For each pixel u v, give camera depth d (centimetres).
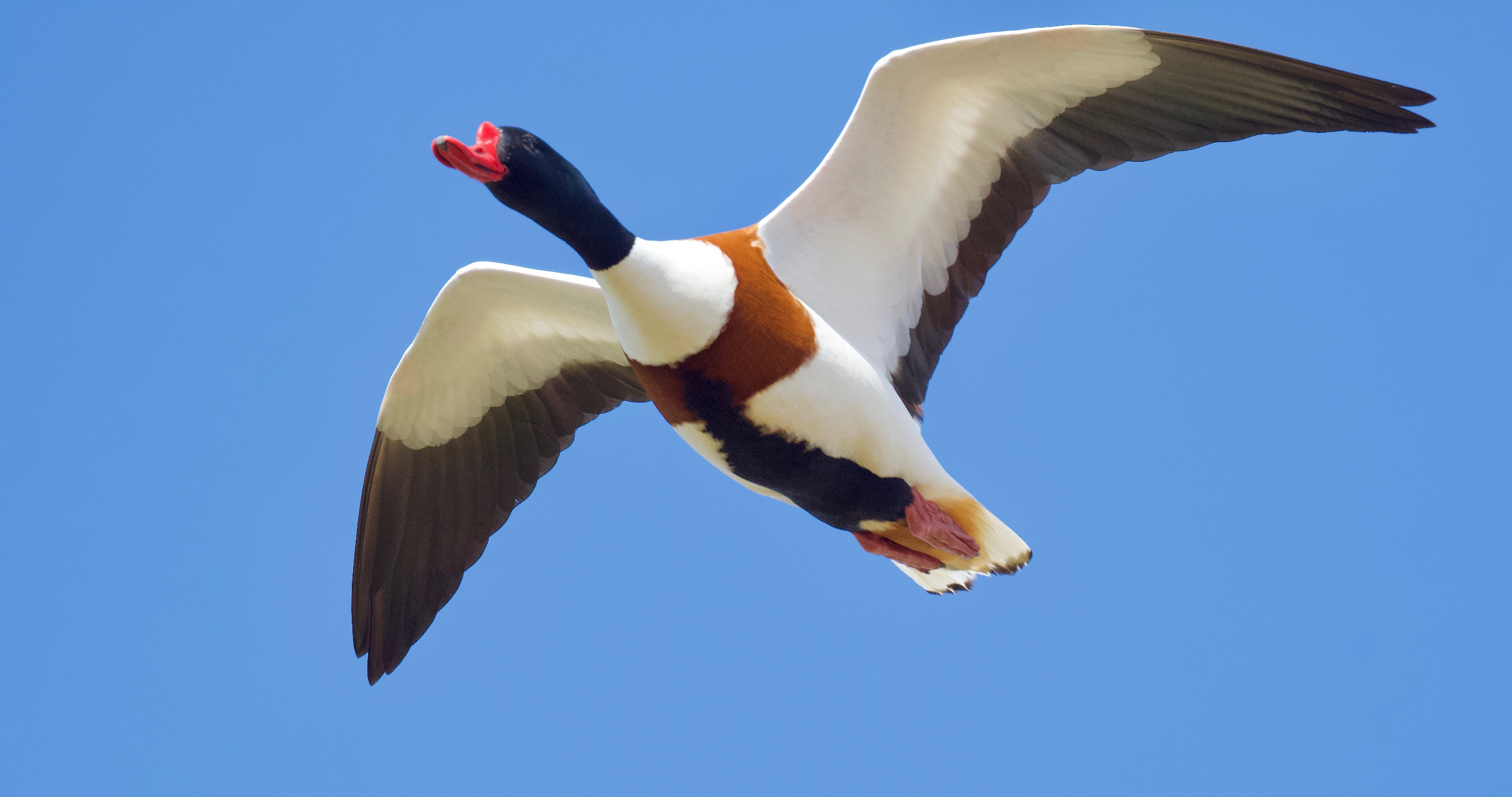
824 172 929
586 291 993
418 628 1108
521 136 852
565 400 1098
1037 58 913
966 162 962
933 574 1018
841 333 947
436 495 1119
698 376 880
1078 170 974
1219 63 921
